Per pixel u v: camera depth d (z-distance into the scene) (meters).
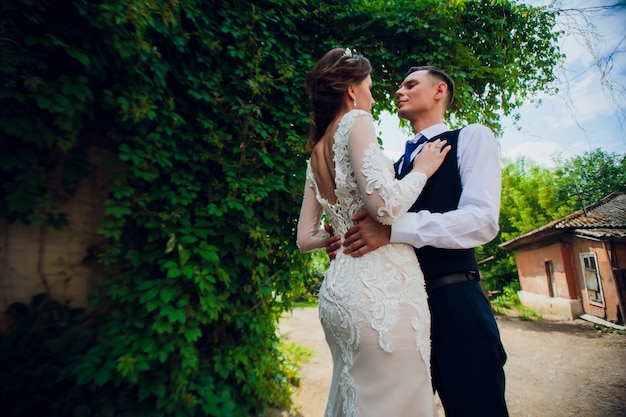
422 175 1.04
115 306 1.79
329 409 1.06
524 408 3.24
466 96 2.86
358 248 1.01
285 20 2.55
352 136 0.99
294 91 2.50
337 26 2.86
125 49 1.65
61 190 1.70
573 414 3.08
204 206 2.21
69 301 1.72
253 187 2.20
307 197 1.40
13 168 1.55
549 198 15.25
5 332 1.55
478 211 1.05
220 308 2.02
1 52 1.33
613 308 8.28
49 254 1.68
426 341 0.96
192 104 2.22
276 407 2.74
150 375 1.74
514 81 3.04
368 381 0.91
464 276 1.18
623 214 8.98
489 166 1.14
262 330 2.30
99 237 1.83
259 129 2.30
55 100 1.45
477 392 1.03
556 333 7.43
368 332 0.92
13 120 1.40
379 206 0.90
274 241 2.41
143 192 1.96
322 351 5.08
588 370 4.46
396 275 0.98
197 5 2.21
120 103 1.71
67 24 1.51
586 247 9.29
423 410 0.89
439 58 2.68
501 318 10.11
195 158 2.12
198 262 1.98
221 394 2.02
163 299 1.71
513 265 16.06
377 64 2.80
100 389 1.71
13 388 1.46
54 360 1.59
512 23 3.04
